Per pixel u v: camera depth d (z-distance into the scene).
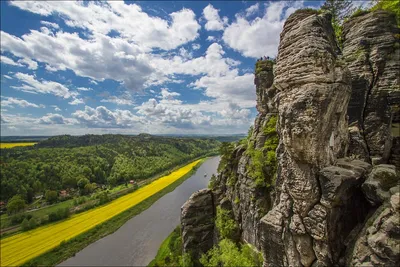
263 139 27.53
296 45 12.48
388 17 17.06
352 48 18.00
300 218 12.38
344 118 13.37
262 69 33.03
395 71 15.47
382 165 12.02
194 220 34.91
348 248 10.78
